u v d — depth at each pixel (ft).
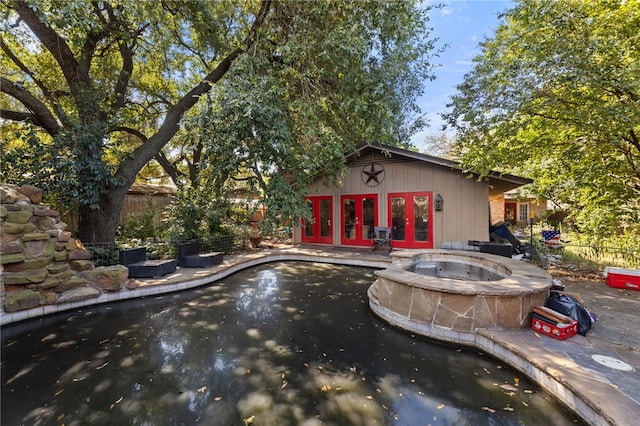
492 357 10.10
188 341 11.37
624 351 9.14
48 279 14.49
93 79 27.53
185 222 26.99
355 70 18.58
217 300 16.51
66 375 9.04
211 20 23.36
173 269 20.52
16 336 11.86
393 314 12.82
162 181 52.85
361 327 12.72
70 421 7.05
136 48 27.91
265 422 6.98
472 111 20.56
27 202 14.48
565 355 8.86
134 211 36.65
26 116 20.27
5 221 13.46
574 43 15.93
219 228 29.66
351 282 20.43
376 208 31.81
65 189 19.11
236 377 8.90
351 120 21.31
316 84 19.83
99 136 20.52
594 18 16.71
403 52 19.11
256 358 10.05
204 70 34.63
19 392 8.19
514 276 12.96
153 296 17.21
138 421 7.03
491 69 19.70
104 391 8.22
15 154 18.16
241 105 16.53
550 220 42.09
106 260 19.62
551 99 17.81
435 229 28.58
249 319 13.67
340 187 33.86
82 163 19.25
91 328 12.66
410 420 7.05
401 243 30.37
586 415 6.81
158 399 7.86
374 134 20.11
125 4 16.44
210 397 7.93
